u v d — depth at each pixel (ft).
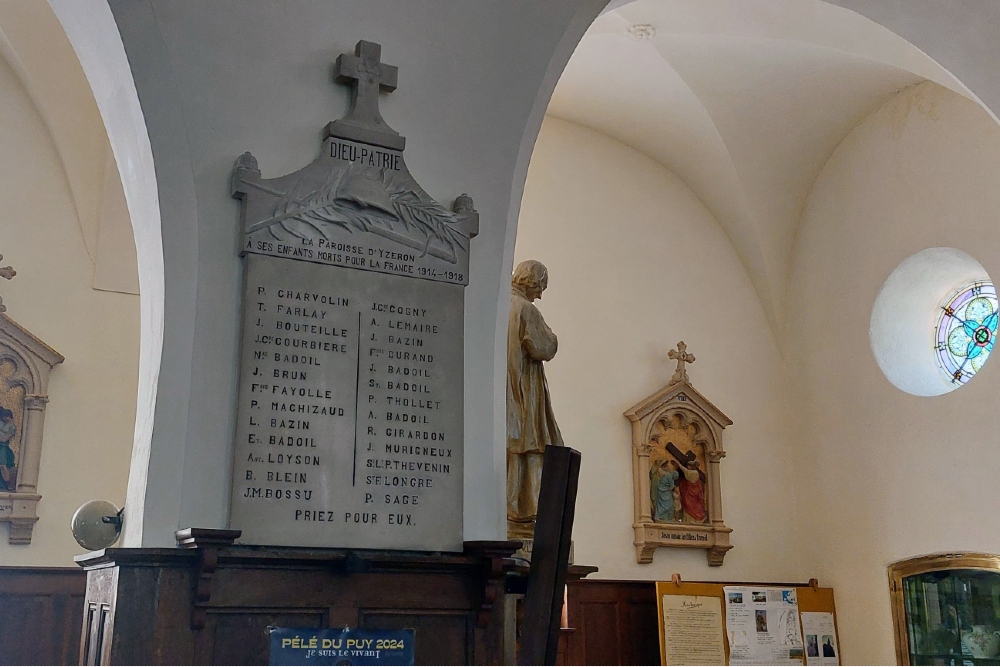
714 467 31.60
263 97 12.47
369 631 10.94
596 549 29.07
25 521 22.66
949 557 27.76
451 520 12.21
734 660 28.76
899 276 30.78
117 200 25.26
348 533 11.53
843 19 25.57
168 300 11.43
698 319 33.12
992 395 27.32
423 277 12.82
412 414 12.31
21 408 23.35
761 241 33.94
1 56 24.70
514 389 16.03
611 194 32.78
